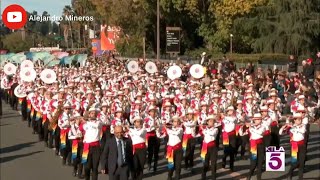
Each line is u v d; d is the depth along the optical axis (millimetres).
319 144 21562
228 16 59562
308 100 23156
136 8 65188
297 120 15094
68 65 50125
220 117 16766
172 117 15742
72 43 113125
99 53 70250
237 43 62344
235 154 18328
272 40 52719
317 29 51125
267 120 16188
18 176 15984
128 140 12375
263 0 57656
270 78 28250
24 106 28875
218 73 29734
